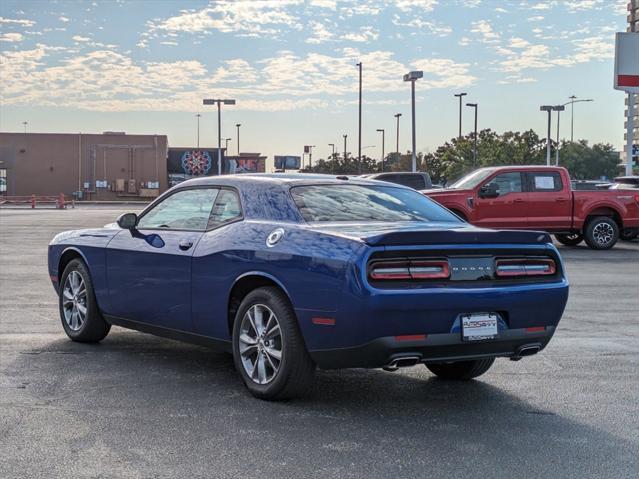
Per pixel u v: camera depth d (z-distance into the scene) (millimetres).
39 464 4129
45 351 6984
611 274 14156
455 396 5648
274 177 6086
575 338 7988
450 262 4977
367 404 5387
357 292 4727
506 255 5188
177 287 6074
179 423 4883
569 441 4613
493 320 5078
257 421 4941
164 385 5828
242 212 5805
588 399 5586
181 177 82750
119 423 4867
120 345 7289
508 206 18469
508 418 5090
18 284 11703
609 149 124125
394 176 22781
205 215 6148
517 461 4254
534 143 67312
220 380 5996
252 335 5516
